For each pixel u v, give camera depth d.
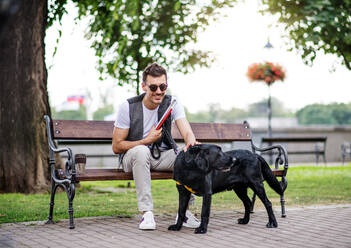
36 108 6.91
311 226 3.96
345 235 3.58
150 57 9.62
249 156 3.92
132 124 4.15
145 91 4.14
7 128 6.84
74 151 19.22
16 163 6.80
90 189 7.56
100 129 4.81
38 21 6.95
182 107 4.38
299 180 9.23
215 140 5.27
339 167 14.85
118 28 8.85
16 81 6.88
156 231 3.77
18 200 5.87
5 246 3.18
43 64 7.06
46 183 6.86
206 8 9.52
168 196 6.60
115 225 4.05
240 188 4.10
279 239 3.44
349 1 7.37
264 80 14.42
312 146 22.22
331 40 7.88
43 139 6.93
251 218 4.42
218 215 4.62
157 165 4.25
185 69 10.32
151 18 9.63
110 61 9.39
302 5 7.78
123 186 8.37
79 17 8.56
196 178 3.59
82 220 4.31
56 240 3.40
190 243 3.30
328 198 6.09
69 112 52.41
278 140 15.01
